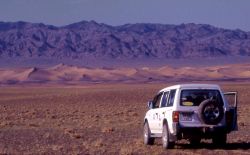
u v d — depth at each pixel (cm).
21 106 14000
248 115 9419
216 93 4491
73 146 5062
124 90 19188
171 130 4447
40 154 4512
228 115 4431
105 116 9819
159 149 4678
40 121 8894
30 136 6188
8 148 4984
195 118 4406
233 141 5288
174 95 4512
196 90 4481
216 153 4378
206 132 4400
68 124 8156
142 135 6128
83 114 10569
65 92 19912
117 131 6706
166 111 4575
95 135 6197
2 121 8825
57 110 12056
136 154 4394
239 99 14775
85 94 17438
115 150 4706
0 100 16725
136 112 10775
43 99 16575
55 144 5312
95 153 4519
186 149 4647
